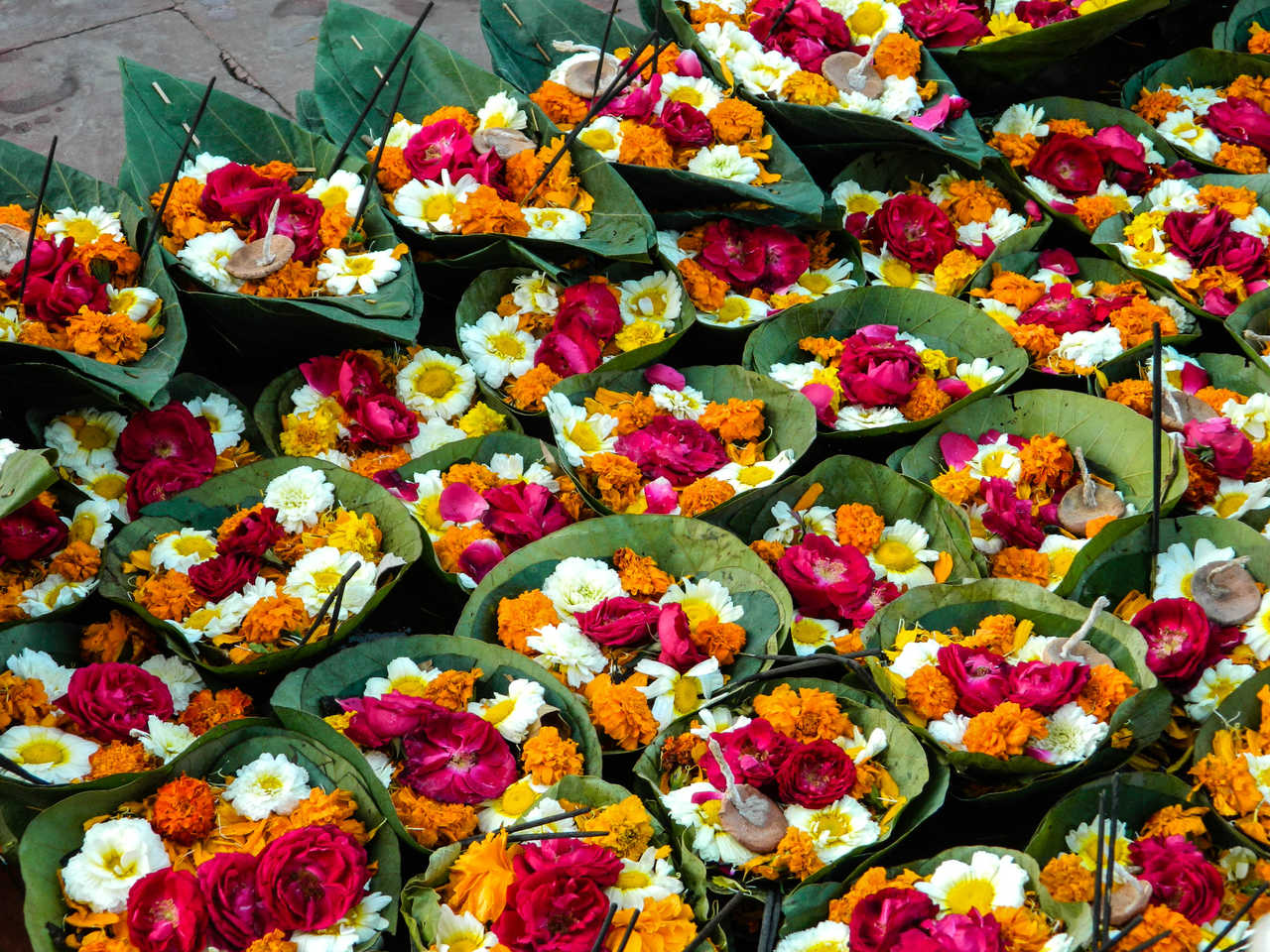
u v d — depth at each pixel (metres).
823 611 2.10
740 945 1.78
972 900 1.67
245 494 2.11
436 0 3.92
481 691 1.89
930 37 3.03
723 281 2.60
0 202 2.34
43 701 1.82
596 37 3.00
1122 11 2.86
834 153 2.89
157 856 1.63
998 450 2.32
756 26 2.93
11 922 1.78
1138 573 2.15
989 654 1.92
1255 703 1.89
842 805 1.77
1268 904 1.70
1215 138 3.09
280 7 3.79
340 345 2.37
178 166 2.27
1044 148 2.89
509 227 2.47
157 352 2.19
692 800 1.75
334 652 1.96
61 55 3.51
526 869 1.62
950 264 2.70
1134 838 1.79
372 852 1.68
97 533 2.04
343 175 2.50
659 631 1.93
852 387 2.41
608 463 2.20
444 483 2.20
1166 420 2.35
